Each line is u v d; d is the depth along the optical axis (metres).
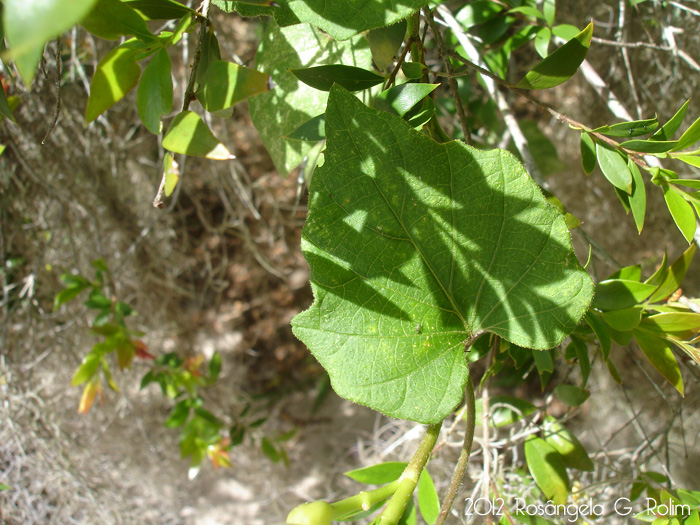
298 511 0.17
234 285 0.85
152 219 0.66
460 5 0.42
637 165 0.24
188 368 0.58
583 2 0.49
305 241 0.18
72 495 0.62
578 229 0.33
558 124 0.59
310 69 0.23
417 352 0.19
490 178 0.19
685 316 0.26
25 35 0.09
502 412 0.34
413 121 0.22
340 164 0.18
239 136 0.79
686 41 0.44
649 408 0.55
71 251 0.60
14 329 0.57
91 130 0.56
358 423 0.78
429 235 0.19
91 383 0.50
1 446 0.58
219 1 0.22
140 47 0.20
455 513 0.34
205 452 0.57
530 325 0.19
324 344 0.18
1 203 0.52
